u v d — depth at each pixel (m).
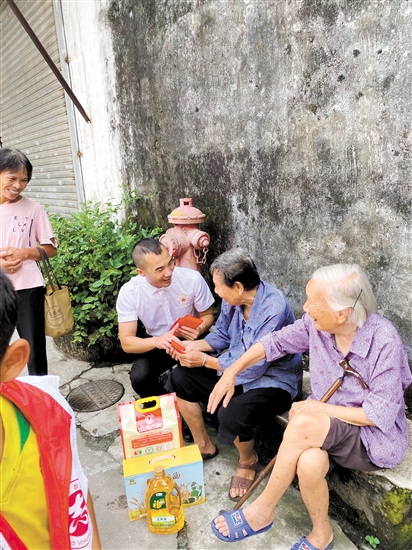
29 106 6.20
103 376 3.38
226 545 1.89
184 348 2.26
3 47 6.50
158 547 1.90
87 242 3.74
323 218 2.53
